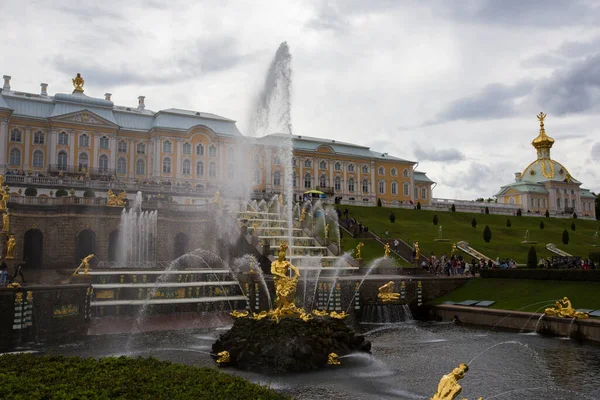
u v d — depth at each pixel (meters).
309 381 22.77
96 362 14.98
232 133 105.56
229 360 25.03
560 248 74.44
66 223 54.41
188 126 100.94
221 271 45.25
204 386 12.67
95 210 55.78
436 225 83.38
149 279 42.75
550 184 147.50
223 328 37.75
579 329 34.09
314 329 25.44
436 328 40.47
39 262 57.12
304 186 114.44
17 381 12.32
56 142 90.38
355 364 25.34
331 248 57.25
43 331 30.78
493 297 45.03
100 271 42.69
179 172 98.44
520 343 32.91
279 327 24.84
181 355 27.84
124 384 12.60
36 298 30.47
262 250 51.09
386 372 24.89
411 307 47.19
